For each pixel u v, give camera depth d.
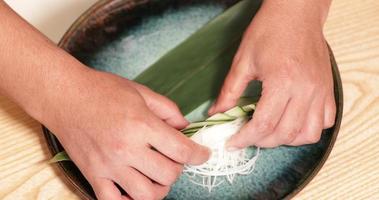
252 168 0.75
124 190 0.71
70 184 0.75
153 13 0.85
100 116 0.67
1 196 0.75
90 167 0.69
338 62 0.85
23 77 0.70
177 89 0.80
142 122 0.67
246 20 0.83
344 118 0.80
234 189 0.74
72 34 0.82
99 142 0.67
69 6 0.96
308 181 0.72
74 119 0.68
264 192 0.73
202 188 0.74
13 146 0.78
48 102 0.69
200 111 0.79
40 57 0.70
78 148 0.69
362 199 0.75
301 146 0.76
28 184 0.76
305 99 0.72
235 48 0.82
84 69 0.70
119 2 0.84
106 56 0.83
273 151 0.76
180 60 0.82
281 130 0.73
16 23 0.71
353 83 0.83
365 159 0.77
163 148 0.68
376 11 0.89
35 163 0.77
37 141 0.79
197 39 0.83
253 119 0.72
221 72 0.80
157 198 0.70
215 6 0.86
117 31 0.84
